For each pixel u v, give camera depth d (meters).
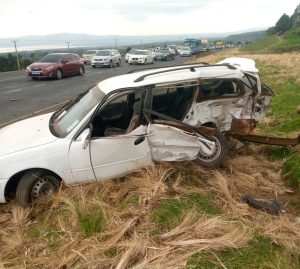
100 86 5.94
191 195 5.24
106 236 4.36
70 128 5.36
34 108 12.84
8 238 4.64
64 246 4.25
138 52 37.12
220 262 3.77
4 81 22.22
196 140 5.66
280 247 4.12
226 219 4.61
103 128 5.88
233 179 5.85
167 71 5.93
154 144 5.57
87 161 5.27
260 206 5.09
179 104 6.12
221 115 6.22
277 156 7.03
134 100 5.66
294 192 5.77
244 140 6.90
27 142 5.30
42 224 4.89
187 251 3.95
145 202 4.97
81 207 4.75
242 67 6.44
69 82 21.12
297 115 9.62
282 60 31.27
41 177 5.27
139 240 4.14
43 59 23.66
